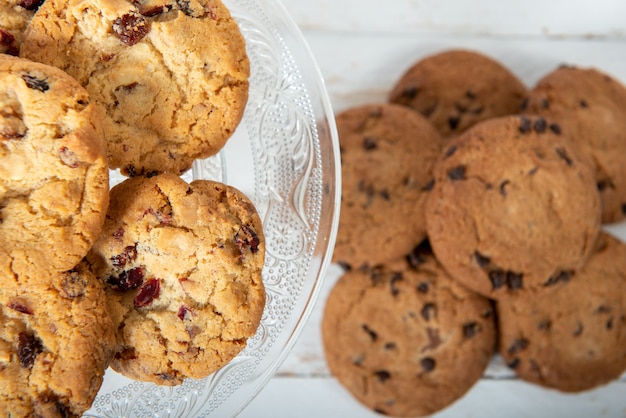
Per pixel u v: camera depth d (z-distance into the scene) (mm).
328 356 472
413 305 468
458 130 487
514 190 438
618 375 477
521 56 502
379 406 468
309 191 372
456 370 467
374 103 497
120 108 347
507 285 444
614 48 502
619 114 479
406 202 461
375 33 495
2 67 316
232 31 359
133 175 352
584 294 469
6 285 317
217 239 342
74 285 325
